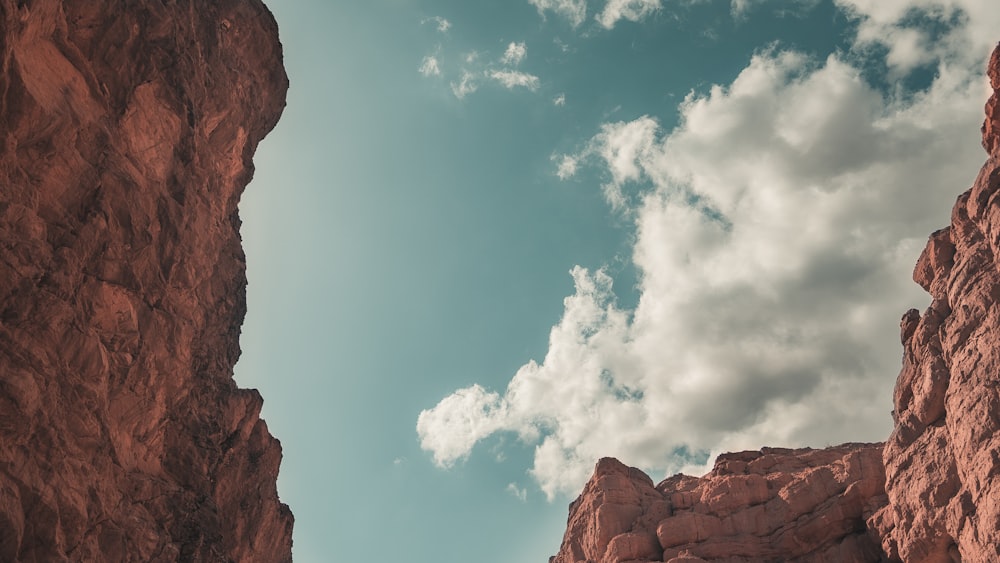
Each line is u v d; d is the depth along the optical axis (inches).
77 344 1154.0
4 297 1053.8
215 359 1712.6
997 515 1572.3
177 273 1512.1
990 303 1771.7
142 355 1368.1
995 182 1871.3
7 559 984.3
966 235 1983.3
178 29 1485.0
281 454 2018.9
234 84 1750.7
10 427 1015.6
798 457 2861.7
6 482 1002.1
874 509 2331.4
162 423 1470.2
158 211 1418.6
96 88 1289.4
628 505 2994.6
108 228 1253.7
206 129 1680.6
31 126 1114.1
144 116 1396.4
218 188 1740.9
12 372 1029.8
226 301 1763.0
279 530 1991.9
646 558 2701.8
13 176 1104.2
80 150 1226.6
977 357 1748.3
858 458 2474.2
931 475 1843.0
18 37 1088.8
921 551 1875.0
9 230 1081.4
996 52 2066.9
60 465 1098.1
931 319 1993.1
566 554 3120.1
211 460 1632.6
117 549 1216.2
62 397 1123.3
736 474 2871.6
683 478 3297.2
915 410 1962.4
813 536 2425.0
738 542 2549.2
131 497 1312.7
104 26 1291.8
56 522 1066.1
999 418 1637.6
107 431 1218.0
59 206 1175.6
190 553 1417.3
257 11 1839.3
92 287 1235.2
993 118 2054.6
